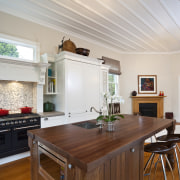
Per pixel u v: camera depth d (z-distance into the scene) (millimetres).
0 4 2771
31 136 1622
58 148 1172
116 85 5723
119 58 5840
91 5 2785
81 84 3592
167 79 5980
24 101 3271
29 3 2721
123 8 2893
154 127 1857
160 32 4090
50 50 3629
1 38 2867
